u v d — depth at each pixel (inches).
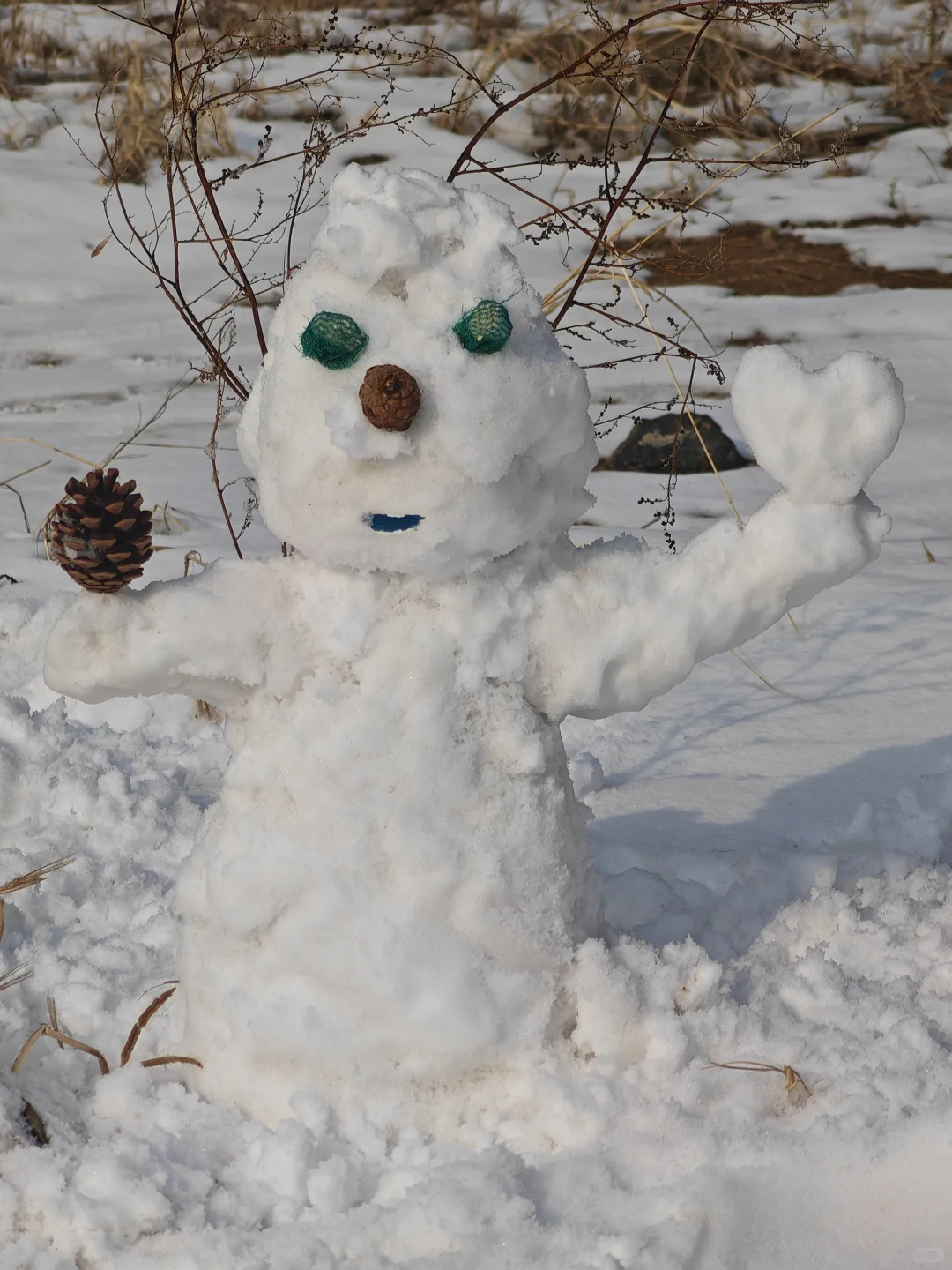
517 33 470.6
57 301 345.7
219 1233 91.3
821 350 305.3
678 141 424.8
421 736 95.3
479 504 90.7
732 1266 91.5
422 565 92.8
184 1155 96.9
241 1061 100.3
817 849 144.1
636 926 123.6
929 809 150.8
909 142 459.8
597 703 100.1
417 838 95.1
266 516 95.3
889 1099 100.6
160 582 99.1
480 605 96.6
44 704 175.0
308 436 89.8
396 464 88.7
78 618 96.7
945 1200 94.2
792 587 98.5
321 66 473.7
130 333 320.5
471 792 96.3
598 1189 93.0
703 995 105.3
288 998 97.0
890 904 126.0
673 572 98.8
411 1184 94.7
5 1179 95.3
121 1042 111.7
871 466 94.8
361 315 89.6
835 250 373.4
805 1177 94.4
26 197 393.7
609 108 431.8
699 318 325.1
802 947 121.5
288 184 400.8
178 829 147.5
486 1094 99.3
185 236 374.6
